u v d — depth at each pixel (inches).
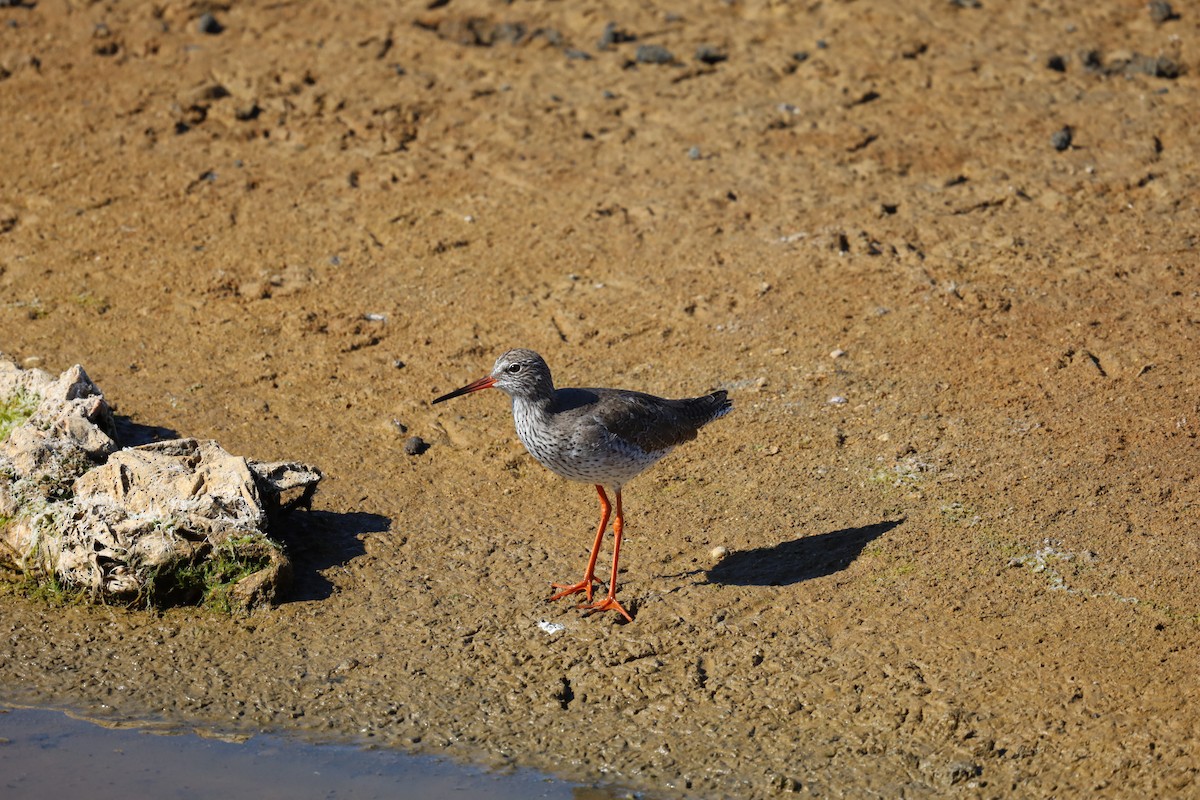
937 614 437.1
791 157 746.8
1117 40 854.5
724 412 508.4
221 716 418.6
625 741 403.2
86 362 607.8
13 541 486.0
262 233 705.0
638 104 804.6
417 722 414.0
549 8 920.3
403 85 826.2
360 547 495.5
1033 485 497.7
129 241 699.4
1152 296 613.9
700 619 448.1
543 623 453.4
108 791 387.5
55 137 778.8
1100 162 727.1
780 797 379.2
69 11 909.2
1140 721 386.3
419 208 720.3
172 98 818.2
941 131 761.6
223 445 549.6
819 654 426.3
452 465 546.3
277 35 885.8
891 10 889.5
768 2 906.7
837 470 523.2
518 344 618.5
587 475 459.8
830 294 635.5
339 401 585.0
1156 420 528.1
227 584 466.0
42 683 434.0
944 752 387.2
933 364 581.0
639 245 682.8
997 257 652.7
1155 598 432.8
